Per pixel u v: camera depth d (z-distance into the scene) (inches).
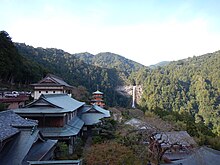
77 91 2536.9
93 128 1129.4
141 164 676.1
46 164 402.0
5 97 1231.5
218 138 1523.1
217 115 2883.9
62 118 895.7
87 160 612.1
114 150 636.1
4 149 422.9
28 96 1549.0
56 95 1143.6
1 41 2026.3
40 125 884.0
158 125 1088.8
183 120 1904.5
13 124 477.4
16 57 2203.5
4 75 2092.8
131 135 902.4
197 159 789.9
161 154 888.3
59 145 754.8
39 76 2586.1
